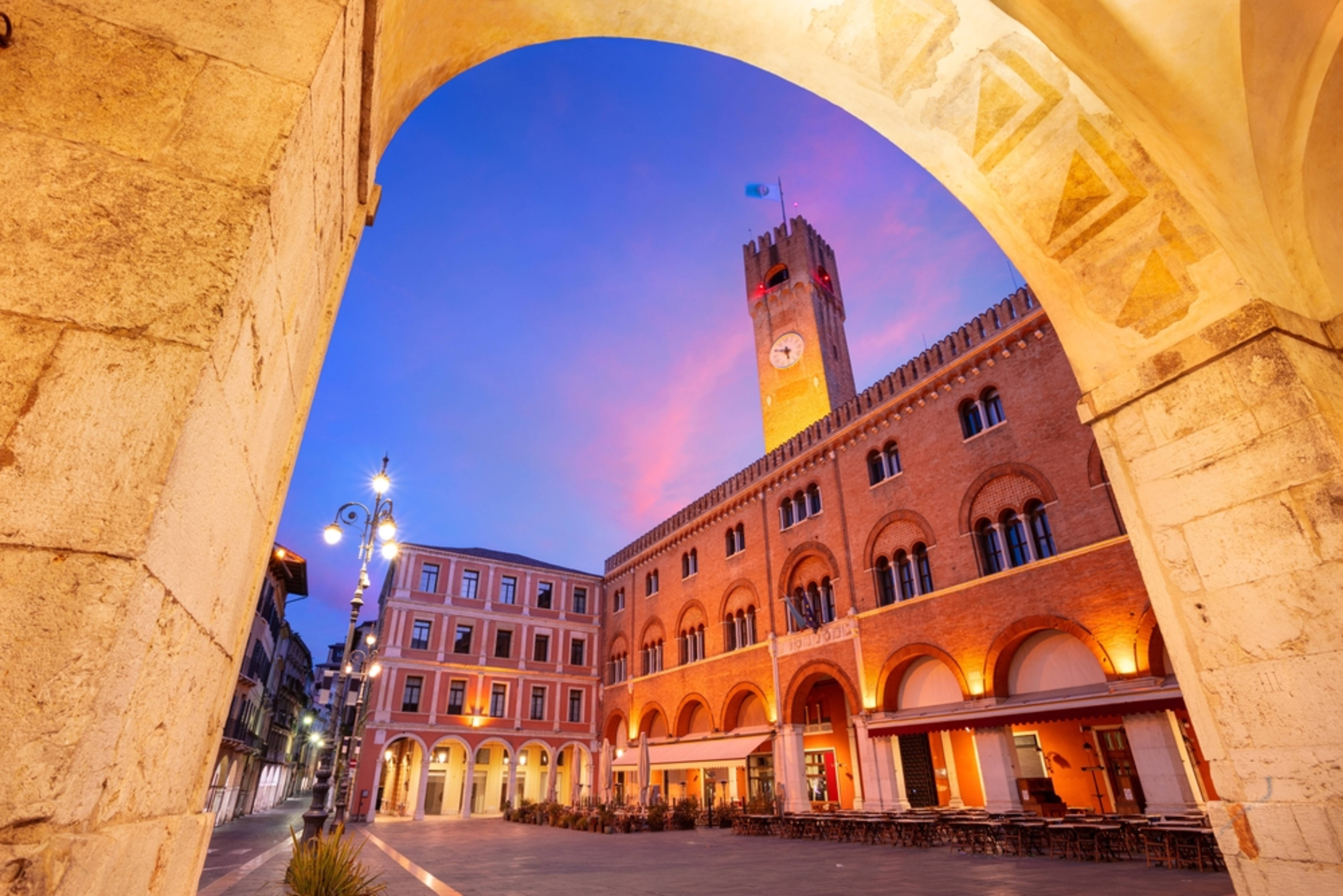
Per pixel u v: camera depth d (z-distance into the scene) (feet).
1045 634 60.64
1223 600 14.96
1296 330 15.05
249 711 126.52
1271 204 15.58
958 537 68.80
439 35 13.16
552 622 140.67
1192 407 16.02
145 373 4.72
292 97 6.15
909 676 72.23
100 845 4.08
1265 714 13.94
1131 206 17.19
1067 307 19.06
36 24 5.55
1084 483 58.85
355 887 23.61
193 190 5.44
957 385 72.64
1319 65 13.96
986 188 19.49
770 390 155.74
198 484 5.23
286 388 8.26
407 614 128.57
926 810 59.06
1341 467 13.51
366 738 118.21
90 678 4.00
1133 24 14.35
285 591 153.58
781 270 169.99
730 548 105.29
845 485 84.48
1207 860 37.09
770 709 88.63
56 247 4.90
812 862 48.14
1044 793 58.34
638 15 17.47
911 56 18.04
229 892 36.65
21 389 4.42
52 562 4.11
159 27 5.97
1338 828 12.51
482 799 138.62
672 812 90.99
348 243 10.90
